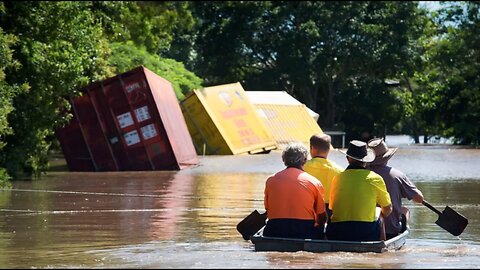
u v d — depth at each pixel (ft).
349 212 94.07
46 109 224.94
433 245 102.12
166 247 99.55
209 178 232.53
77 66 225.15
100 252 95.40
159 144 264.93
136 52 363.76
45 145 239.71
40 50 219.61
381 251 90.43
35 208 148.56
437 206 151.64
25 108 222.28
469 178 230.89
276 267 80.18
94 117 263.49
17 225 123.54
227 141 366.84
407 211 103.81
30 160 231.09
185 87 414.41
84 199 166.91
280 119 415.44
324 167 100.07
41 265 85.30
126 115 263.49
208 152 368.68
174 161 266.36
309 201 93.81
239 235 111.65
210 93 384.06
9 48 200.23
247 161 320.70
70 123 263.90
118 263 85.35
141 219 131.13
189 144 301.02
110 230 117.29
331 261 84.33
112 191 187.21
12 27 222.07
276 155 365.40
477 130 525.34
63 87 223.92
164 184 209.56
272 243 92.12
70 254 94.02
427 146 495.00
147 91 262.06
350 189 94.17
